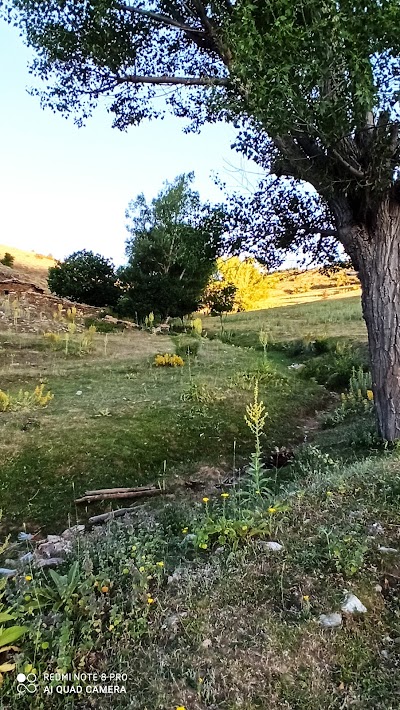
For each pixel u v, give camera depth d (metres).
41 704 2.30
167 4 6.61
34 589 2.97
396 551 3.30
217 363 13.94
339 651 2.55
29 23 6.39
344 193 5.97
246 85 4.96
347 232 6.23
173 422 8.55
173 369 12.96
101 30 6.38
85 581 3.06
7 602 3.02
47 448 7.23
